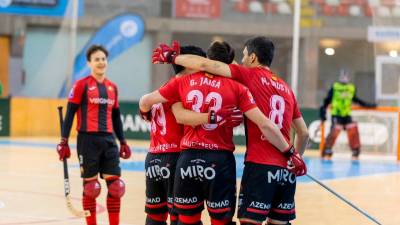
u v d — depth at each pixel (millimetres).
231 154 9516
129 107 39719
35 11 40562
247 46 9656
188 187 9477
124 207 15938
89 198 12883
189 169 9398
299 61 46344
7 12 40000
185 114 9352
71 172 23078
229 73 9391
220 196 9367
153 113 10461
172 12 45656
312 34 46406
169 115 10289
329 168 26984
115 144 13219
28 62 43938
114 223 12945
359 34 46812
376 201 17938
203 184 9414
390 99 34312
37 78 43875
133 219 14367
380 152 33969
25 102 39375
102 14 44719
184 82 9531
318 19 46625
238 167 24750
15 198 17031
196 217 9609
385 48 35219
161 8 45719
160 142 10398
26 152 30328
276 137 9078
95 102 13008
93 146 12961
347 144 34812
